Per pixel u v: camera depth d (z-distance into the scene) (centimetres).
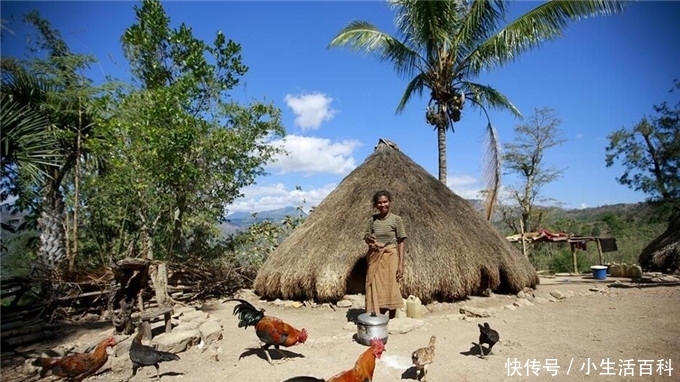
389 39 1488
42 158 648
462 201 1040
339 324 705
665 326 650
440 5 1411
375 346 384
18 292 690
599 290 1023
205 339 576
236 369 478
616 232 2456
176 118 951
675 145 1786
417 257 800
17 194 787
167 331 586
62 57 857
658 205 1933
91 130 902
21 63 763
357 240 837
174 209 1065
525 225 2617
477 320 712
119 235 1056
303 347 561
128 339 528
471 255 849
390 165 1008
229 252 1217
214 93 1123
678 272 1368
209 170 1090
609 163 1980
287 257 905
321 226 923
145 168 923
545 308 816
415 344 573
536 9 1245
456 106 1539
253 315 495
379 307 644
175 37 1110
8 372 477
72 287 743
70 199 943
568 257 1877
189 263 967
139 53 1182
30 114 671
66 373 399
